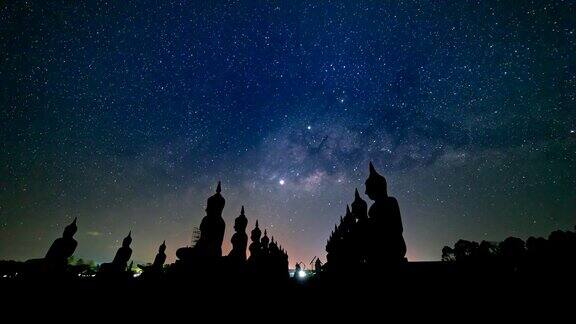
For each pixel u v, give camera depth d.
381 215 6.11
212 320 6.95
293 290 8.67
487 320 4.56
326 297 6.95
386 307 5.23
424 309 4.96
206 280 8.62
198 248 9.45
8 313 7.00
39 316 7.02
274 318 6.95
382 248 5.82
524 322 4.43
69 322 6.79
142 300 7.88
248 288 8.62
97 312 7.28
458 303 4.95
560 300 4.81
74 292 8.38
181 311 7.32
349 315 5.68
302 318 6.62
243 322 6.79
